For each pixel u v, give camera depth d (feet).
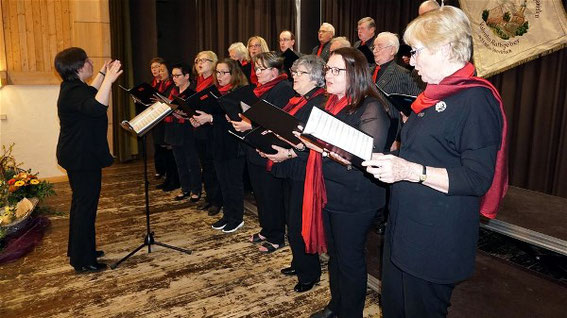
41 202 14.58
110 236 11.64
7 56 16.89
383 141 5.89
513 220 9.42
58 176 18.17
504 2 12.77
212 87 10.26
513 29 12.69
